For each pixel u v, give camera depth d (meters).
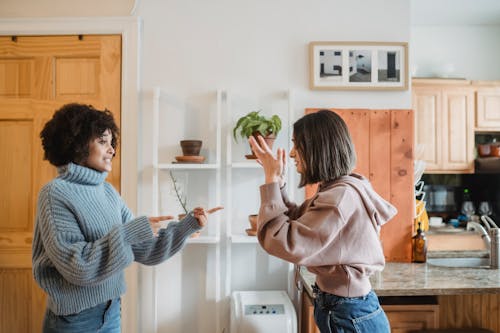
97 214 1.26
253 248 2.21
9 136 2.20
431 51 3.52
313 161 1.20
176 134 2.22
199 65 2.23
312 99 2.25
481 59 3.52
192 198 2.21
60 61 2.22
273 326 1.84
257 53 2.24
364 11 2.25
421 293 1.66
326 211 1.11
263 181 2.22
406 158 2.22
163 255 1.39
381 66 2.23
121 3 2.21
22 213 2.19
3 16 2.22
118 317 1.35
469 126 3.32
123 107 2.18
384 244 2.21
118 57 2.21
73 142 1.25
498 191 3.20
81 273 1.11
